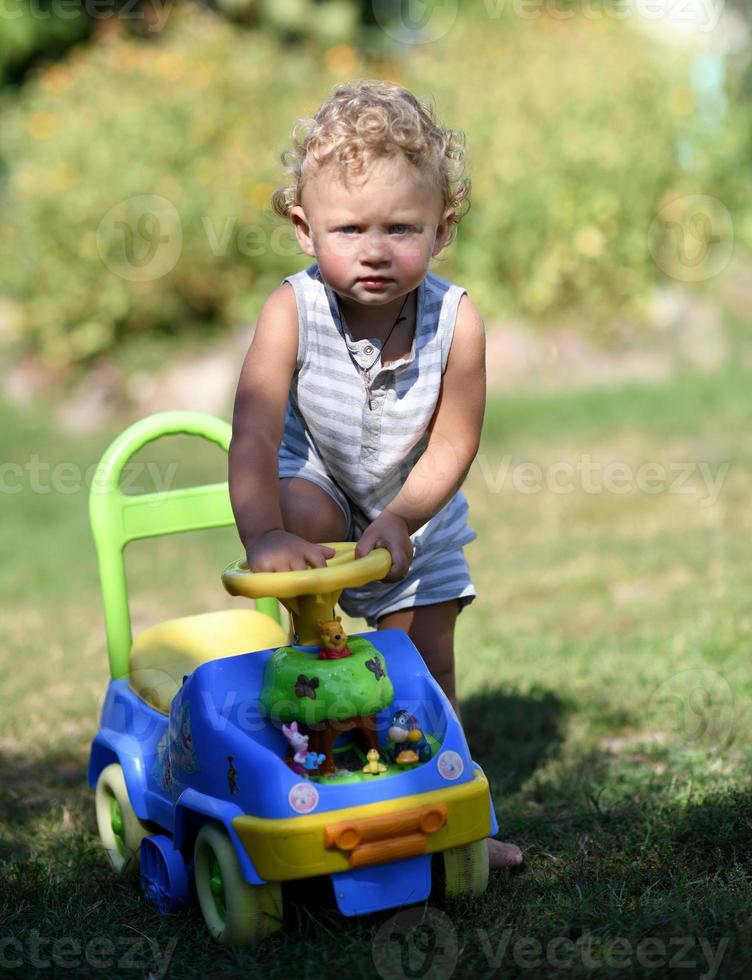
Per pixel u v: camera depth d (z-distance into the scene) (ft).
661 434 61.11
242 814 17.31
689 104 80.18
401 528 18.90
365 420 20.07
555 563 43.96
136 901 19.81
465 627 37.17
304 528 20.20
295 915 18.31
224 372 74.18
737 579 39.42
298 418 20.75
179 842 18.89
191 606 42.73
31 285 78.79
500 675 32.09
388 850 17.16
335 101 18.61
